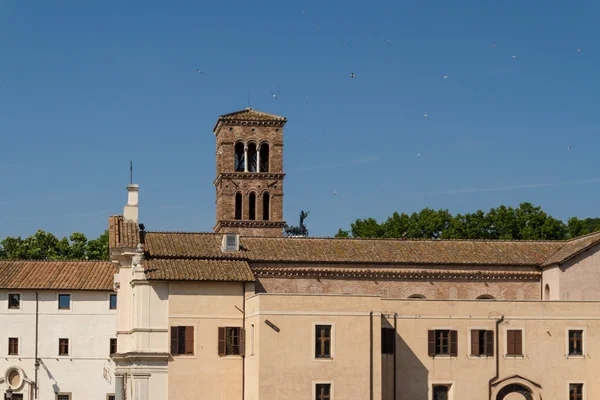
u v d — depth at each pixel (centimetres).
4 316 12900
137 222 10506
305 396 8912
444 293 10338
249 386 9275
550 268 10319
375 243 10656
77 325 12938
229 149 12544
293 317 8988
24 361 12850
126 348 10019
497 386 9469
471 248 10731
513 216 16475
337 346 9006
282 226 12462
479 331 9519
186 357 9494
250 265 10044
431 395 9369
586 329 9656
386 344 9350
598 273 10231
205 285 9612
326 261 10125
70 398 12825
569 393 9581
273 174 12519
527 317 9594
